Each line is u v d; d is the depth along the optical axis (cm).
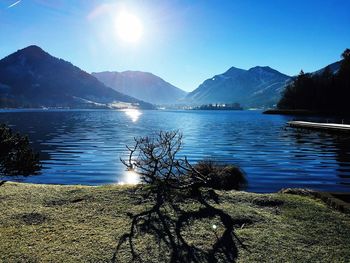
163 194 1081
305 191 1161
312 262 645
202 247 701
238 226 823
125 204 980
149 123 9288
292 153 3172
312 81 14725
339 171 2261
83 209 932
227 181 1597
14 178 2094
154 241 727
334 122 7862
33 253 659
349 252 690
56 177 2161
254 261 644
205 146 3725
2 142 1302
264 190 1733
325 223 847
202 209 945
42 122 9425
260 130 6366
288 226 824
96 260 637
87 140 4544
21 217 860
